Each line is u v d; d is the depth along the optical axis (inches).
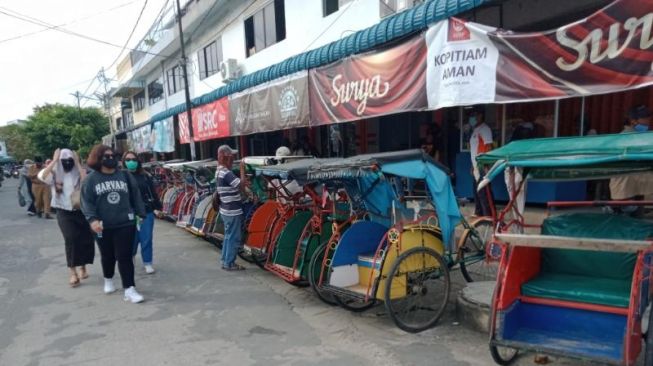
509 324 125.5
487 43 204.1
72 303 210.4
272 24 527.8
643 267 109.1
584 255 136.8
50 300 216.2
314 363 142.2
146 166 535.5
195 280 241.3
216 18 665.6
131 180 213.5
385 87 268.4
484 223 223.1
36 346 164.1
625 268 130.8
